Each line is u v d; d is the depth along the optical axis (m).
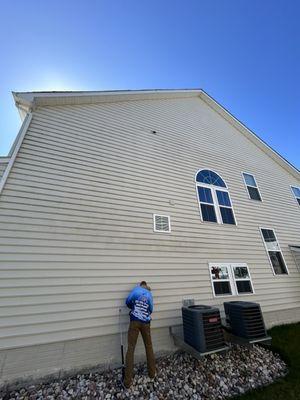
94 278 4.42
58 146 5.44
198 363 4.24
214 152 8.89
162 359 4.33
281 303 6.73
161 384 3.57
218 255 6.38
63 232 4.55
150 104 8.35
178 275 5.41
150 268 5.12
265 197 9.27
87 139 6.01
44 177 4.88
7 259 3.85
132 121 7.33
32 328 3.62
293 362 4.39
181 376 3.81
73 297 4.09
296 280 7.57
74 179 5.23
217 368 4.11
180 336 4.70
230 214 7.60
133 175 6.20
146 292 4.21
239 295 6.08
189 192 7.02
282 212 9.34
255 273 6.79
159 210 6.07
